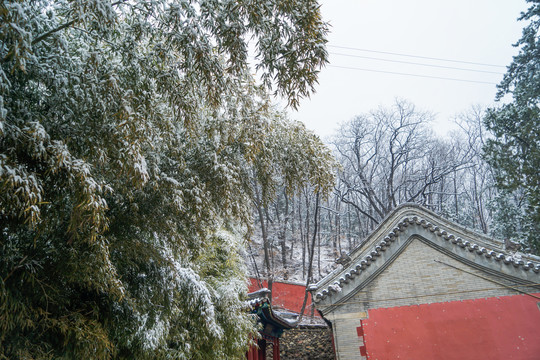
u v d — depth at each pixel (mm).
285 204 37469
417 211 14250
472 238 13359
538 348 11258
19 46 4145
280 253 34031
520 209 23078
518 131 15961
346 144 36688
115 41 6059
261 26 5801
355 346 12742
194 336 9289
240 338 11062
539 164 15141
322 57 5918
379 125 36156
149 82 6074
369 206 38562
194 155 7773
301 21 5789
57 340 5941
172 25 5676
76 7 4559
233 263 13047
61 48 5246
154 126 6449
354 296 13477
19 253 5578
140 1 5328
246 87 7035
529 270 12320
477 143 37969
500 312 11992
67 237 5891
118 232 6961
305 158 8953
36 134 4559
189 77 6203
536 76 17203
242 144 7977
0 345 5023
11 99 5039
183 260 9266
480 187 38875
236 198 8141
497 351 11492
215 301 11039
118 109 5344
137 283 7512
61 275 5941
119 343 7152
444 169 33938
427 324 12375
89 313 6543
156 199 7098
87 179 4832
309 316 22625
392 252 13758
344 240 39125
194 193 7168
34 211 4371
